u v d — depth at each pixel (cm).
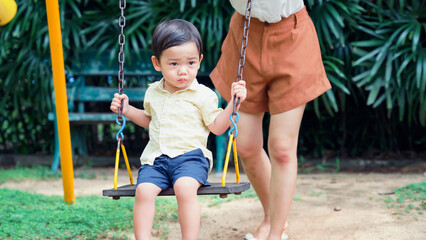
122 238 268
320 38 471
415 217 294
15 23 522
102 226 282
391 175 471
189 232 193
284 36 233
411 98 467
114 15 539
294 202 356
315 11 480
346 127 571
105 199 363
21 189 433
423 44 489
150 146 218
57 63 326
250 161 260
